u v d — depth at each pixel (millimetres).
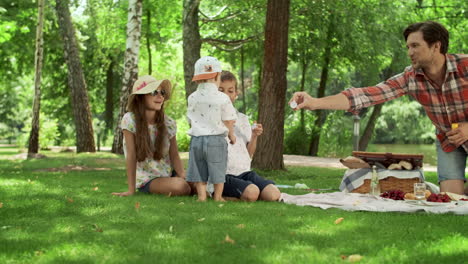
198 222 3986
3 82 30156
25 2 22344
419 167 6406
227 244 3207
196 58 15867
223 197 5715
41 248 3113
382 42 21594
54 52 26609
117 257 2891
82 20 26828
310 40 22812
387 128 48000
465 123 5160
